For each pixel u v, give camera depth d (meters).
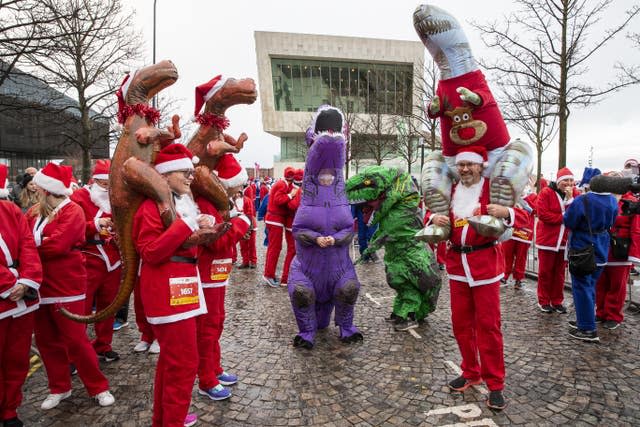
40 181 3.25
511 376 3.77
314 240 4.43
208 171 3.32
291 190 7.60
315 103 39.25
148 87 2.85
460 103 3.27
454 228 3.45
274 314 5.77
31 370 4.09
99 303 4.39
